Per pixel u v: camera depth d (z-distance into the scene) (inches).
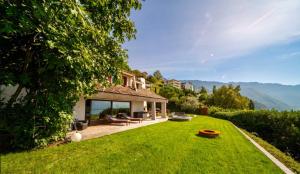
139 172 226.4
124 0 274.7
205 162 284.8
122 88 757.3
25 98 271.4
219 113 1552.7
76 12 169.3
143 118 884.0
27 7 185.0
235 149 384.8
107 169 227.8
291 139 560.7
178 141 425.1
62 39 203.9
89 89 300.2
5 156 237.3
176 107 1924.2
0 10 190.2
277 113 732.0
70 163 235.9
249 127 914.7
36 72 277.1
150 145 364.8
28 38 251.8
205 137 505.0
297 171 278.5
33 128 264.8
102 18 276.5
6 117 257.3
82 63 232.7
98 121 675.4
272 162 308.2
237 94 2497.5
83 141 358.6
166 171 237.0
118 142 372.2
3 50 271.3
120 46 317.7
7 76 237.1
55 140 310.0
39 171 204.7
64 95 286.2
